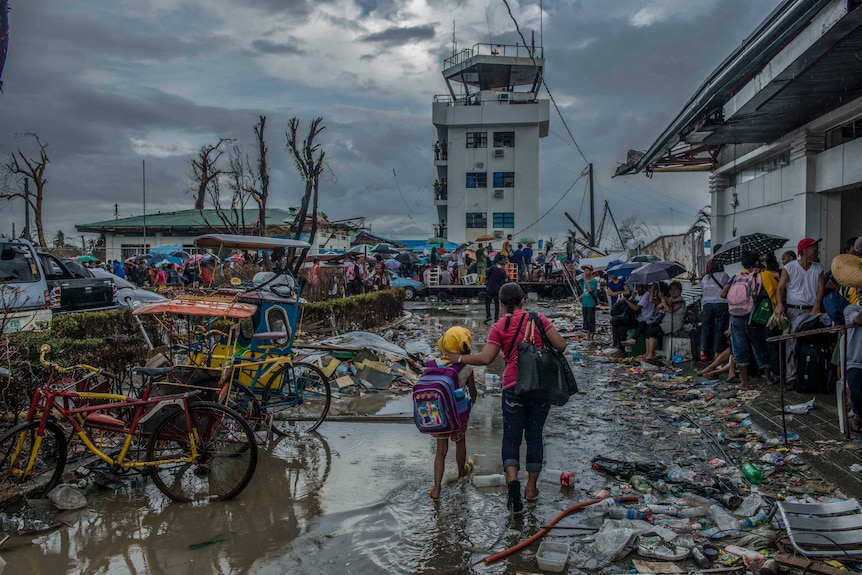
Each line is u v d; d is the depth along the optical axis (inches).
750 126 447.5
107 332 402.9
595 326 664.4
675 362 446.9
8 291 359.9
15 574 166.1
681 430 287.7
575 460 253.1
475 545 182.2
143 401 214.2
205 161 1294.3
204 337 284.5
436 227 2146.9
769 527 184.2
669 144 530.9
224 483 216.7
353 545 182.7
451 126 2044.8
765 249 418.0
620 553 173.2
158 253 1300.4
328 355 404.5
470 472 237.0
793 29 278.8
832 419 272.1
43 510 203.0
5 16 197.2
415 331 674.8
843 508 183.3
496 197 2042.3
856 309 246.1
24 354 251.1
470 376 225.5
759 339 341.4
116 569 169.5
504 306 215.5
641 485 221.6
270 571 168.2
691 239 754.8
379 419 316.2
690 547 175.5
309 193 784.9
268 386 285.0
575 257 1198.3
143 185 1144.8
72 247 1612.9
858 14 239.5
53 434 219.3
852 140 404.8
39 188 1365.7
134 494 219.3
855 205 449.7
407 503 212.1
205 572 167.9
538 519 198.7
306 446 276.2
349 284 852.6
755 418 293.3
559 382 202.7
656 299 467.8
